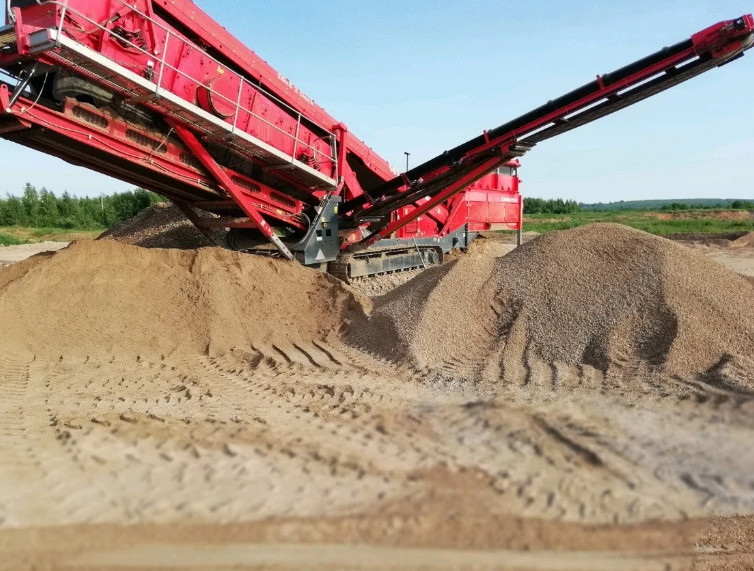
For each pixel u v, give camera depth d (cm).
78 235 3650
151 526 318
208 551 294
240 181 1043
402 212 1364
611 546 309
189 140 923
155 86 779
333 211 1220
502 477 392
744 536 322
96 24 700
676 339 627
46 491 357
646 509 350
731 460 416
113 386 622
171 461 409
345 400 572
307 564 285
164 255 873
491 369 661
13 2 724
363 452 434
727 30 862
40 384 617
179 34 851
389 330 779
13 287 734
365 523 327
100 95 777
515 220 1842
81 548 294
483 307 782
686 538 321
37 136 813
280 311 855
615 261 771
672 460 417
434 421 507
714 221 3856
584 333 686
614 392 568
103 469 393
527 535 320
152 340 754
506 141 1072
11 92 725
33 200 5069
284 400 577
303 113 1110
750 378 560
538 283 782
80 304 759
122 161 899
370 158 1317
